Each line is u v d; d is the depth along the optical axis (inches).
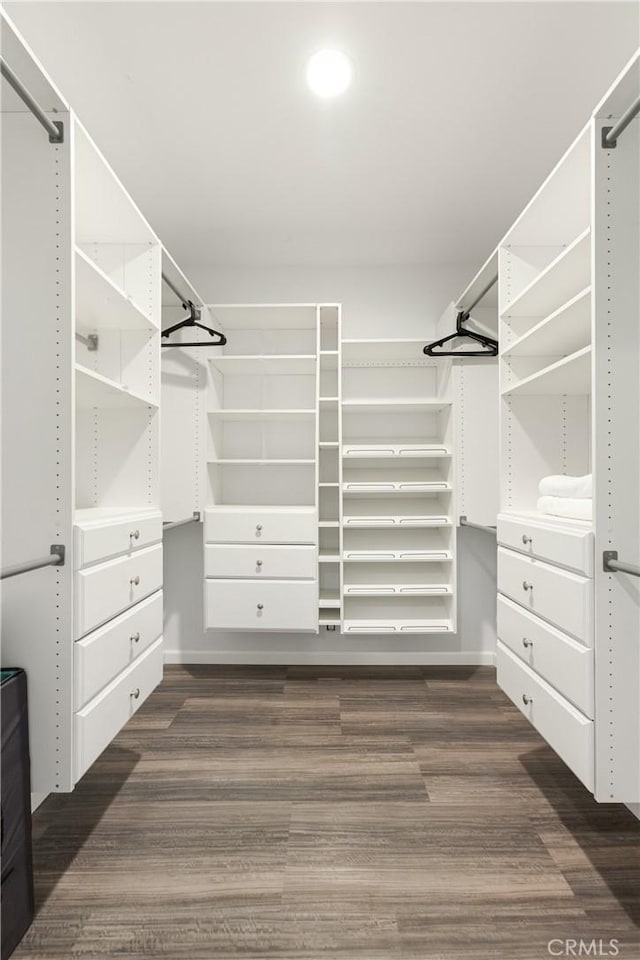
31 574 46.5
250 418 107.2
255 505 109.0
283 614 94.9
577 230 67.9
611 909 45.6
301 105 63.4
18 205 46.7
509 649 68.3
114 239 72.0
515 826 56.7
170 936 43.0
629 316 47.6
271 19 51.1
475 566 108.0
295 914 45.1
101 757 71.2
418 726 80.6
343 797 62.0
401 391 109.5
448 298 109.7
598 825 56.9
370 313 109.8
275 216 90.7
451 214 90.4
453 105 63.6
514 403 73.5
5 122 46.6
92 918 44.7
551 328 61.4
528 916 44.9
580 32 52.8
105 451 74.2
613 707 47.2
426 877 49.3
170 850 52.9
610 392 47.6
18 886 42.7
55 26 51.8
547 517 62.5
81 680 47.2
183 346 94.8
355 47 54.6
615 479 47.6
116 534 55.3
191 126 67.4
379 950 41.8
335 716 84.1
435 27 52.2
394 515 102.9
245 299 110.4
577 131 68.9
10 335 46.6
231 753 72.4
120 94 61.4
